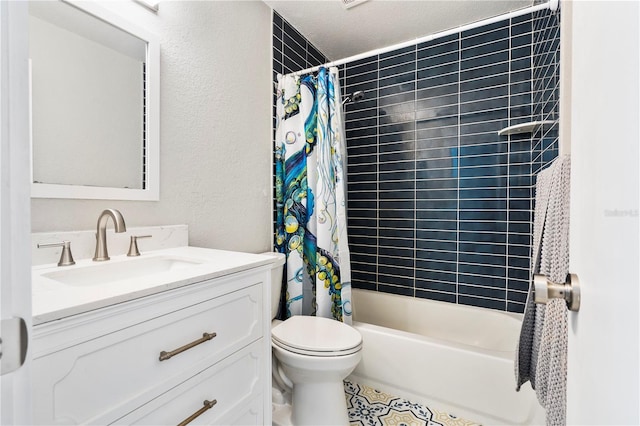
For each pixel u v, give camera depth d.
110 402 0.63
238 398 0.95
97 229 1.01
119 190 1.14
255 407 1.02
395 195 2.35
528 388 1.33
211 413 0.86
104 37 1.11
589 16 0.41
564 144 0.95
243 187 1.73
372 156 2.43
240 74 1.70
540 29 1.68
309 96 1.87
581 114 0.44
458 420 1.46
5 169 0.31
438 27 2.11
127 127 1.17
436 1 1.83
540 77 1.69
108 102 1.12
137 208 1.21
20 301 0.32
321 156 1.78
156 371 0.72
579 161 0.45
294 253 1.85
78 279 0.91
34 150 0.93
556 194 0.84
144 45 1.23
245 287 0.98
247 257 1.10
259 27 1.83
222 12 1.59
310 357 1.25
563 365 0.66
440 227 2.20
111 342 0.63
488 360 1.42
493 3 1.86
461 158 2.12
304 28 2.12
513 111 1.95
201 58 1.47
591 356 0.37
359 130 2.48
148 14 1.24
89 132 1.07
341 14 1.97
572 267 0.48
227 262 1.00
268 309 1.08
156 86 1.26
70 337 0.56
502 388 1.39
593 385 0.36
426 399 1.56
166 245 1.28
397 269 2.36
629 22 0.28
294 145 1.90
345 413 1.34
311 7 1.90
